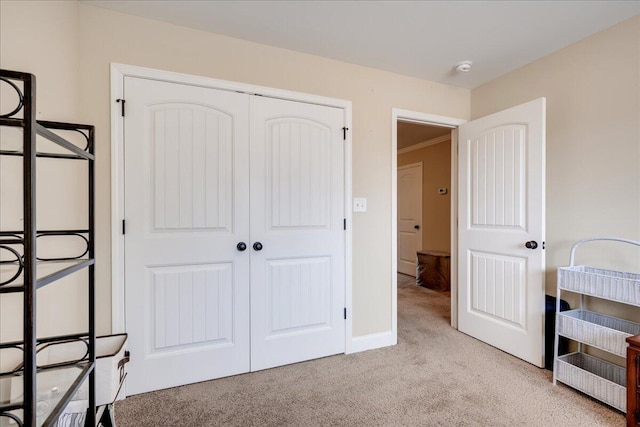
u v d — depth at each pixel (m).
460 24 1.92
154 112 1.85
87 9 1.71
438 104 2.77
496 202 2.42
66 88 1.56
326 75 2.32
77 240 1.63
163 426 1.54
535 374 2.04
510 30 1.98
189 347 1.94
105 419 1.36
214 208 1.99
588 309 2.04
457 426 1.54
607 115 1.96
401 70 2.53
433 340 2.63
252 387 1.90
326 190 2.32
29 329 0.69
